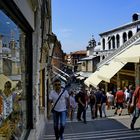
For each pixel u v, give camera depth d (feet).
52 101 32.40
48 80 69.87
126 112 71.82
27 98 26.16
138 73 92.68
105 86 125.39
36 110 27.96
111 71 97.55
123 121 54.39
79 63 280.31
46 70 60.08
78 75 243.19
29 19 24.39
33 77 27.45
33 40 28.07
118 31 167.53
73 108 59.21
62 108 32.40
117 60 58.03
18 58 20.65
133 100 44.01
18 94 20.17
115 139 39.42
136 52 59.31
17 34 20.06
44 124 45.52
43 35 41.16
